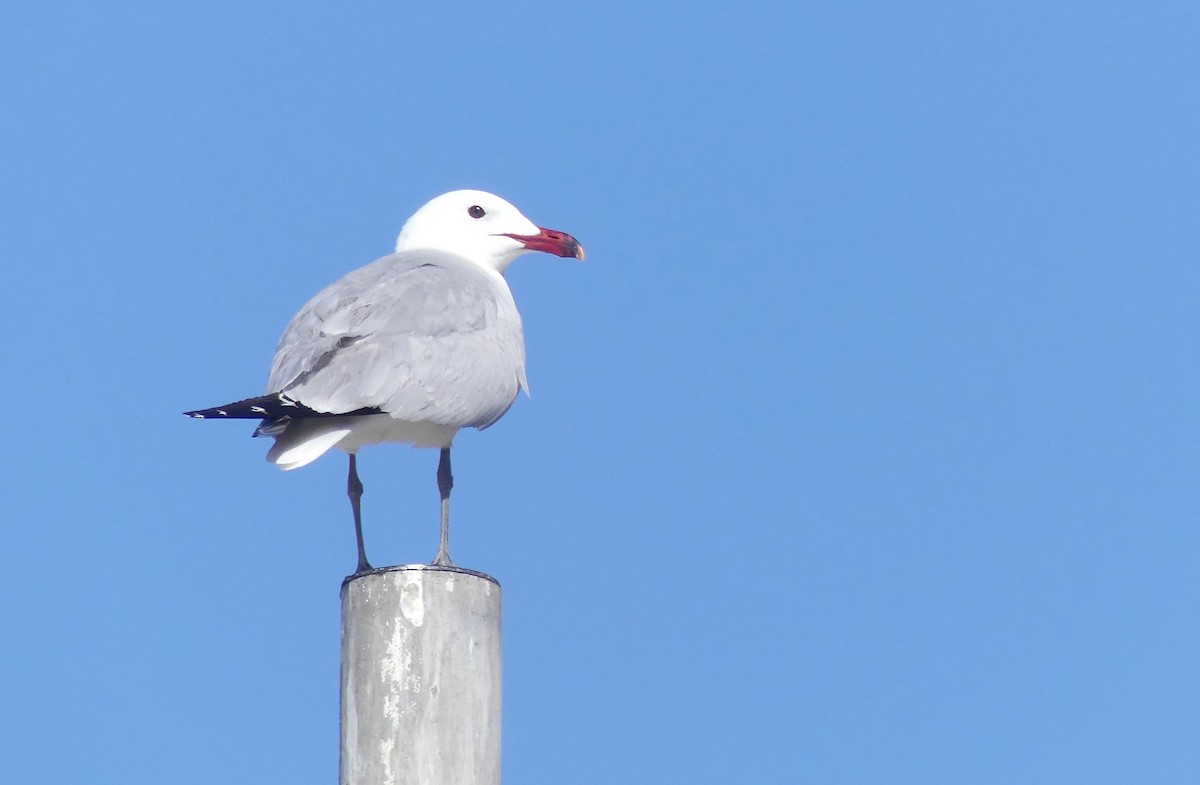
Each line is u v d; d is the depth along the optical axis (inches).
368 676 429.1
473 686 430.3
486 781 428.5
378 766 422.9
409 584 432.1
